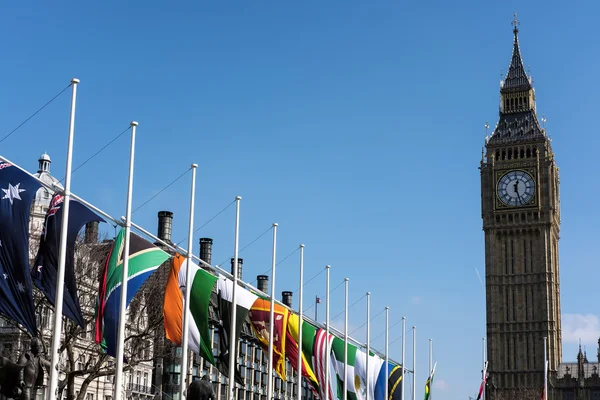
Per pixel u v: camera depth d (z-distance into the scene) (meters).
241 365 145.75
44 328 85.56
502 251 199.62
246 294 66.25
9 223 43.25
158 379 123.31
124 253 50.94
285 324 71.44
